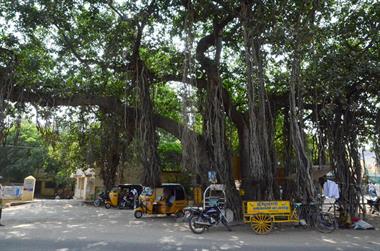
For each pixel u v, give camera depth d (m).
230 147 13.41
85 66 13.36
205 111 12.98
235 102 15.88
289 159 13.84
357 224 12.12
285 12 11.12
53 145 14.74
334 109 13.47
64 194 40.81
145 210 15.04
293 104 11.52
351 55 11.66
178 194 15.59
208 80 13.03
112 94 15.33
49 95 13.34
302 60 11.64
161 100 18.27
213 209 10.95
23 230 10.51
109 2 12.43
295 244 8.84
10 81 12.49
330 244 8.92
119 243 8.55
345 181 13.51
